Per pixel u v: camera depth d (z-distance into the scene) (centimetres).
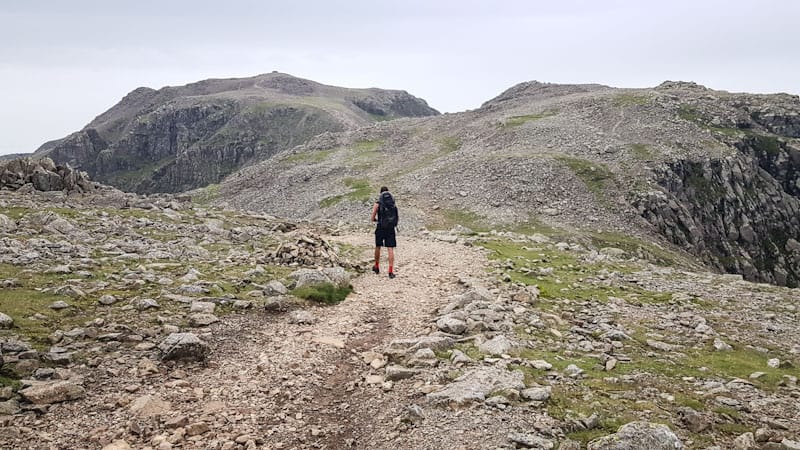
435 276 2009
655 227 6919
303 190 9594
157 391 954
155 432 827
